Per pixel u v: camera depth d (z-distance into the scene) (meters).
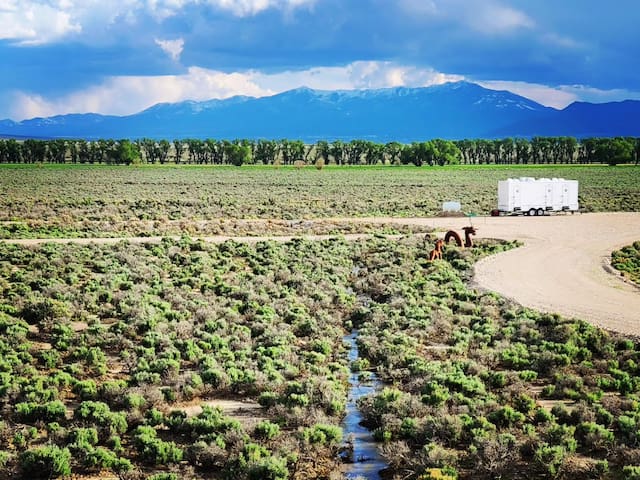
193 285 42.16
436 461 19.00
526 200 75.62
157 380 25.45
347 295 40.50
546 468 18.69
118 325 31.55
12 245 51.72
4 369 26.06
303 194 109.25
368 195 108.25
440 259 50.88
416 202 94.44
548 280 41.88
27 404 22.47
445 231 64.88
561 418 22.36
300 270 47.12
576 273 43.91
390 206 90.56
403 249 54.56
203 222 70.62
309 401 23.58
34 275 41.75
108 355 29.09
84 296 36.50
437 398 23.45
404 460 19.64
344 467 19.55
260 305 37.62
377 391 25.50
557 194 76.44
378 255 53.19
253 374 25.67
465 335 31.45
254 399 24.62
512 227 65.62
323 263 49.84
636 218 72.69
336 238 59.81
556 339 30.56
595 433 20.48
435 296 39.31
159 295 39.38
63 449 19.39
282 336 31.48
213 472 19.17
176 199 96.19
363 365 28.61
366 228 67.81
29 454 18.81
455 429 20.86
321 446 20.33
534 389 25.69
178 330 31.58
